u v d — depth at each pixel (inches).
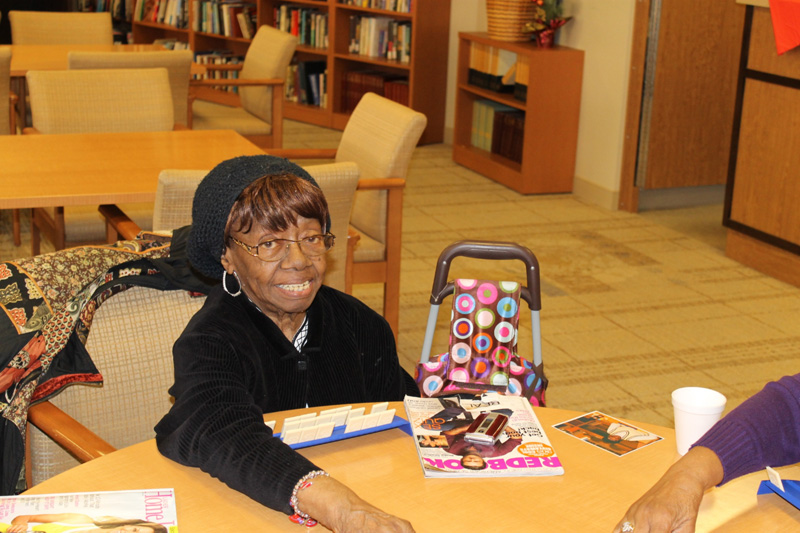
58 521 49.6
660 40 213.3
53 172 119.0
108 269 72.1
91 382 70.2
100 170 121.3
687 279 181.5
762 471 59.6
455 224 212.1
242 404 57.6
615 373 139.1
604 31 223.6
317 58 334.3
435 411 64.6
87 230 133.3
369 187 125.0
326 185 108.7
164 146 136.9
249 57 222.1
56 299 68.6
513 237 203.9
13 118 181.3
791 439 57.7
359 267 129.6
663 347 149.1
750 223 186.7
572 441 62.3
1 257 178.1
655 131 220.2
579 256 192.9
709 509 54.8
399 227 130.3
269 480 51.6
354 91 311.4
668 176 225.5
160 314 75.1
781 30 166.2
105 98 155.5
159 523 50.3
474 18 280.4
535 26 233.0
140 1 368.8
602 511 53.9
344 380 67.8
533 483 56.6
